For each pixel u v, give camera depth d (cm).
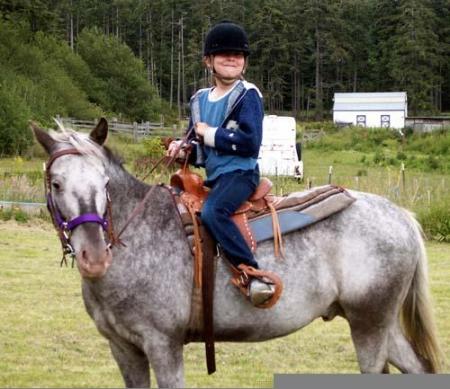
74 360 739
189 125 520
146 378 492
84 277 463
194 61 7956
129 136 4188
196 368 722
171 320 468
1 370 703
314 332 864
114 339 481
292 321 500
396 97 6831
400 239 518
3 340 801
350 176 2672
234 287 487
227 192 484
